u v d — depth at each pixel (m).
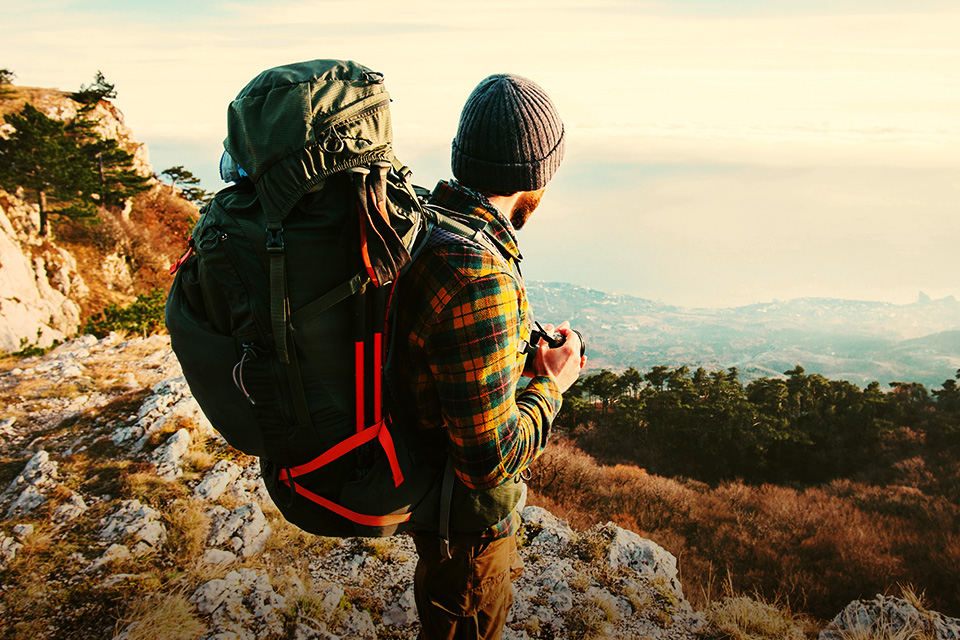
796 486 38.50
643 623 2.75
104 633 2.25
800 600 12.20
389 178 0.88
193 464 3.81
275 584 2.59
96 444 4.16
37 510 3.21
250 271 0.83
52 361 6.39
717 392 51.84
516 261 1.02
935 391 52.75
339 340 0.85
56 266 36.75
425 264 0.86
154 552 2.81
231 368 0.87
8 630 2.23
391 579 2.78
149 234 49.47
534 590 2.85
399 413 0.99
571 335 1.11
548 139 0.99
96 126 52.25
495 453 0.87
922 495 28.61
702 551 15.81
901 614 3.05
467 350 0.84
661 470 41.34
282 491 1.03
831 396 51.03
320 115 0.79
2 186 37.38
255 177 0.80
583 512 10.60
